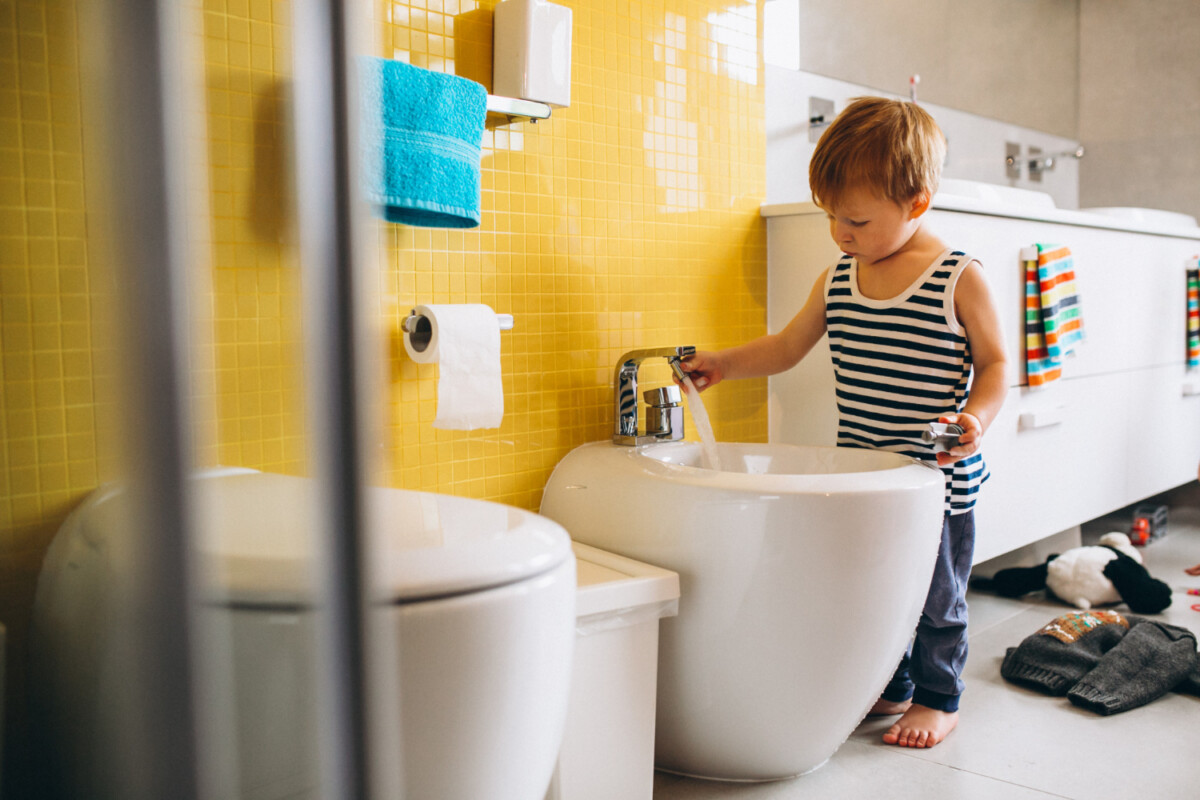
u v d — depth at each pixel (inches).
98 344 10.9
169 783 10.6
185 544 10.4
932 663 50.0
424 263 46.1
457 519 31.8
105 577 11.3
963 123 95.2
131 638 10.8
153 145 10.2
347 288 11.7
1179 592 75.9
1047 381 66.9
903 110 48.1
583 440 53.7
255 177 11.5
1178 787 44.4
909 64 85.5
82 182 11.0
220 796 10.9
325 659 11.7
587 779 39.6
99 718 11.7
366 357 11.8
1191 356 92.5
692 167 59.0
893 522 39.8
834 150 48.5
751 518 40.0
